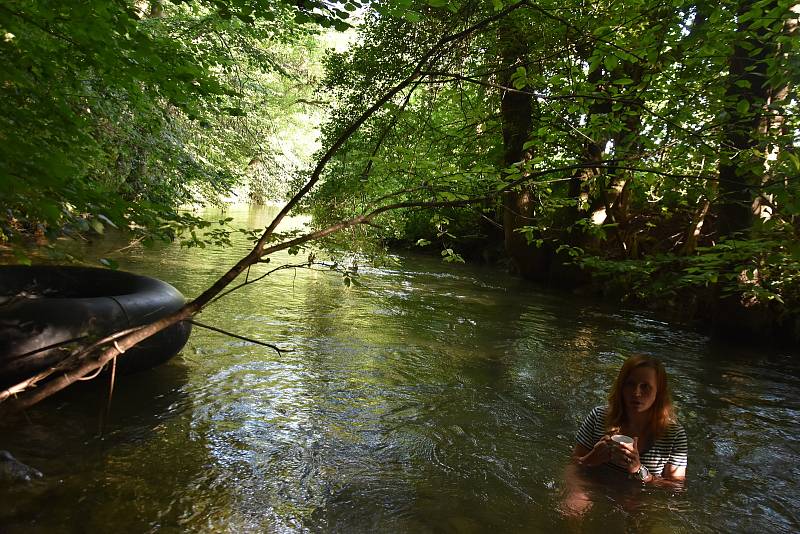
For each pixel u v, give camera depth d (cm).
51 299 435
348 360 573
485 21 280
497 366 591
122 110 690
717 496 340
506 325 795
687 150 408
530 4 287
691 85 506
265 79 1475
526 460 373
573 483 341
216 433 388
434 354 619
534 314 891
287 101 1541
